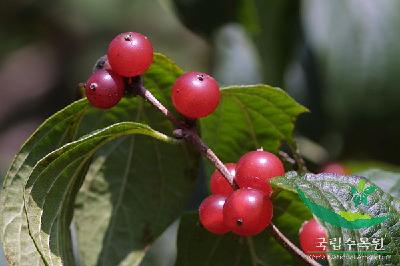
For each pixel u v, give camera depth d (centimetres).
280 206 32
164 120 33
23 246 31
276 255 33
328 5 44
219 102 32
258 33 42
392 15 43
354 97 43
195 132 31
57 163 30
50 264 30
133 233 33
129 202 33
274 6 41
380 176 34
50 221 31
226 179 31
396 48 43
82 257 33
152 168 33
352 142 43
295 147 33
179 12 42
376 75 43
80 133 32
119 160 33
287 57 42
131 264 33
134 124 30
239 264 33
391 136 43
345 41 44
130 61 31
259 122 33
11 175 31
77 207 33
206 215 31
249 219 30
